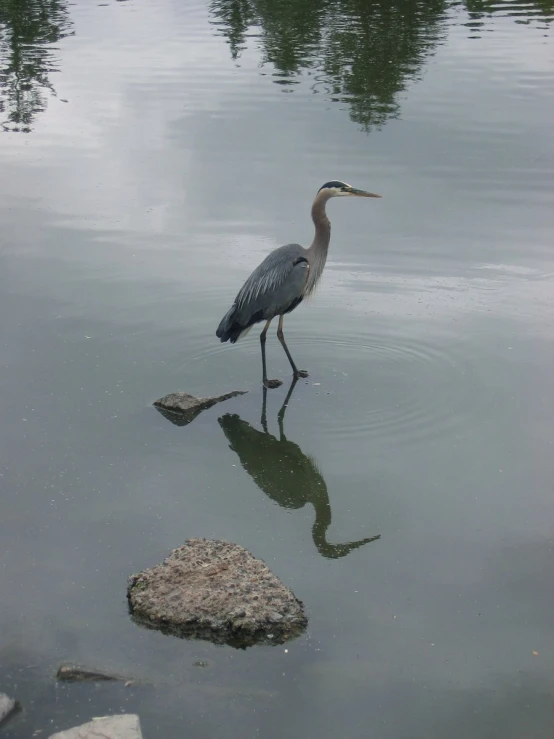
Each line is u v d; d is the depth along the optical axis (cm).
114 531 712
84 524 716
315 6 1709
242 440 773
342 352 844
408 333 856
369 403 798
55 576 689
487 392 802
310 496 735
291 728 634
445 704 641
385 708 640
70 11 1780
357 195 841
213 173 1066
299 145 1110
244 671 652
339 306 888
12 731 633
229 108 1198
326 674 651
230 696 644
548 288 897
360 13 1639
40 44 1534
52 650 659
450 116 1158
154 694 645
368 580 688
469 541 706
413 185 1035
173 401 795
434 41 1441
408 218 988
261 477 748
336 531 714
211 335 862
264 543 708
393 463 754
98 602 678
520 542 705
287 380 820
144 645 661
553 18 1569
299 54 1403
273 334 864
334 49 1419
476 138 1111
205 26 1617
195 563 686
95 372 823
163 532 712
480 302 884
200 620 665
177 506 728
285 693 645
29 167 1089
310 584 687
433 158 1078
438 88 1227
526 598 679
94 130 1166
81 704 641
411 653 658
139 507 727
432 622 670
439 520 718
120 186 1051
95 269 930
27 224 994
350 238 966
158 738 632
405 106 1185
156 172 1073
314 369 829
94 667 652
